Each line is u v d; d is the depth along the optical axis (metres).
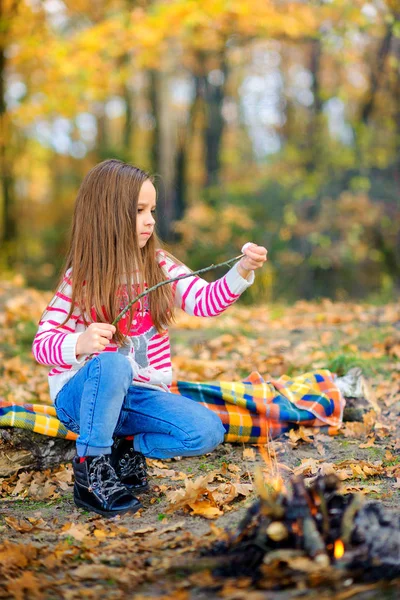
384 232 15.32
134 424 2.91
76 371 2.93
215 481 3.20
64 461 3.49
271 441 3.65
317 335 6.14
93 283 2.91
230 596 1.97
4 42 13.20
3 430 3.38
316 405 3.79
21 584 2.15
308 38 12.88
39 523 2.78
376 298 10.40
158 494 3.08
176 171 19.05
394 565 2.00
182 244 15.26
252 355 5.57
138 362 2.97
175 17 11.48
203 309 2.99
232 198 15.75
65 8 13.84
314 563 2.03
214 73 18.67
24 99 14.12
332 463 3.34
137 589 2.14
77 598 2.09
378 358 5.38
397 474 3.12
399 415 4.10
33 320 7.05
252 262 2.85
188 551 2.37
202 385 3.67
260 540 2.19
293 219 14.80
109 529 2.68
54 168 22.73
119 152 19.66
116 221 2.91
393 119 15.52
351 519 2.12
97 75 13.01
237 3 11.44
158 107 17.67
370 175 15.39
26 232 21.97
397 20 11.38
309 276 15.70
